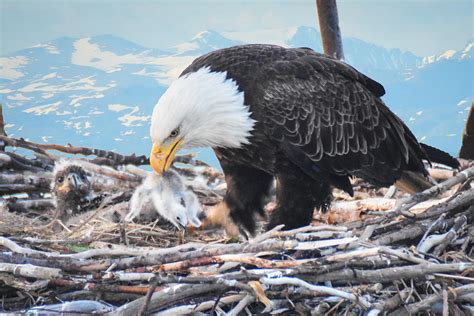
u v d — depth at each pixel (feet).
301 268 25.48
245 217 35.32
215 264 26.55
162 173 32.99
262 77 32.78
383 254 26.50
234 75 32.81
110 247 29.07
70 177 38.65
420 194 31.53
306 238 27.84
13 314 25.14
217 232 36.47
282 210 34.04
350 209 37.52
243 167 35.01
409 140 35.91
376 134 34.73
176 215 34.88
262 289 24.80
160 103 32.65
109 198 39.04
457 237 29.89
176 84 32.83
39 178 41.96
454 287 26.53
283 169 33.65
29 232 33.01
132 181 43.52
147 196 36.29
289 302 25.82
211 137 32.86
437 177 41.96
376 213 32.68
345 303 26.32
